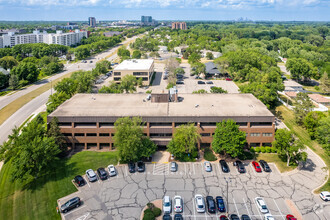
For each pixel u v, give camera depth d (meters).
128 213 55.50
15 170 62.44
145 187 63.97
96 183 65.56
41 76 185.00
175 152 73.81
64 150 79.19
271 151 80.38
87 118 80.56
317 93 149.12
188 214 55.09
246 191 62.44
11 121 108.00
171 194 61.38
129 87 128.88
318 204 58.12
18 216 55.28
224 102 93.81
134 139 70.19
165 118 80.31
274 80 136.75
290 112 114.44
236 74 174.12
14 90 149.62
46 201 59.50
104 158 77.25
